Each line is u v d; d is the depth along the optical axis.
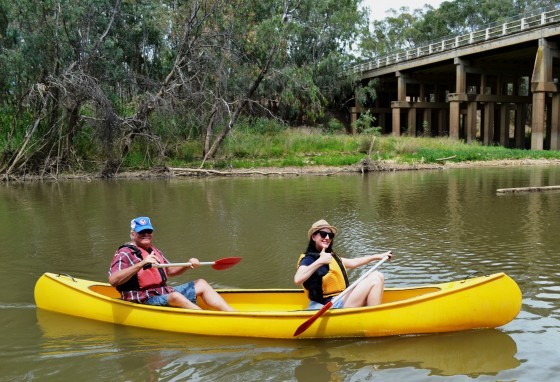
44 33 21.06
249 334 5.10
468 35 33.00
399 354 4.72
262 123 29.22
